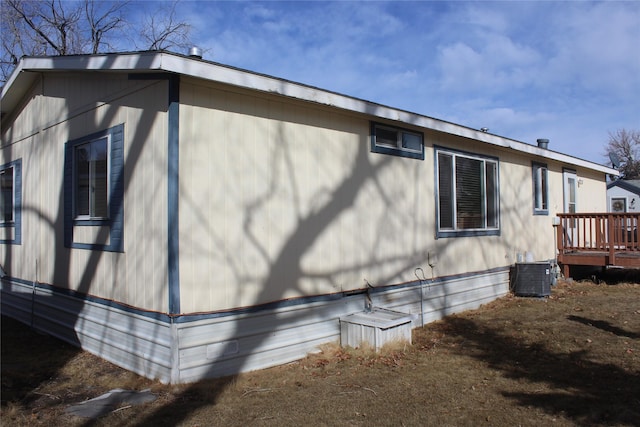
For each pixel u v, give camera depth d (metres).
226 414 4.31
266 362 5.67
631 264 11.02
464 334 7.21
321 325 6.34
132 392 4.83
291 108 6.05
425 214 8.17
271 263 5.77
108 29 24.11
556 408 4.34
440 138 8.56
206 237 5.18
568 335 6.87
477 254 9.43
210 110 5.26
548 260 12.02
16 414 4.34
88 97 6.50
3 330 7.74
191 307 5.05
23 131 8.51
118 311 5.75
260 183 5.69
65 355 6.28
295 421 4.16
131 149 5.58
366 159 7.09
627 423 3.98
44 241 7.62
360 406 4.48
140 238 5.39
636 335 6.79
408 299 7.74
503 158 10.38
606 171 14.96
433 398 4.66
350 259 6.79
